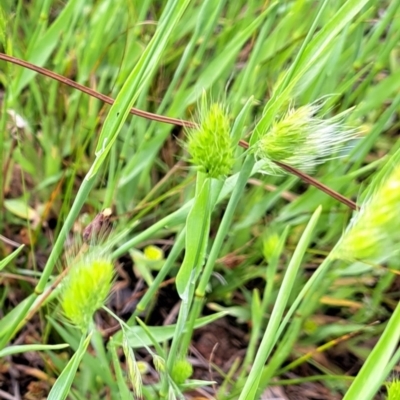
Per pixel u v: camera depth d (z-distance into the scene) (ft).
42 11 1.01
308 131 0.60
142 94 1.01
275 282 1.08
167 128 1.07
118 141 1.18
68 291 0.58
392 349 0.51
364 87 1.08
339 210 1.04
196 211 0.62
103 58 1.20
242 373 0.91
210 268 0.75
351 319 1.08
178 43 1.28
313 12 1.13
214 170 0.59
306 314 0.96
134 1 1.15
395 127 1.22
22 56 1.12
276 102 0.60
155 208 1.17
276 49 1.13
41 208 1.15
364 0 0.63
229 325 1.11
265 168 0.70
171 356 0.70
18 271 1.01
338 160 1.06
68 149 1.18
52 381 0.96
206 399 0.96
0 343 0.77
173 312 1.09
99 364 0.84
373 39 1.01
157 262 1.08
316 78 1.05
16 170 1.21
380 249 0.52
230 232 1.09
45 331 0.96
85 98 1.16
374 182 0.72
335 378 0.94
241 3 1.19
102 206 1.07
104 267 0.58
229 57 1.00
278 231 1.08
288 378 1.05
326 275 0.97
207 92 1.12
